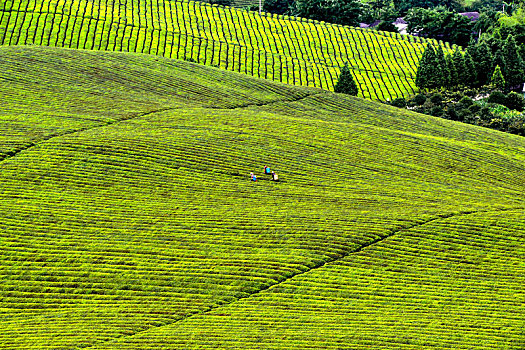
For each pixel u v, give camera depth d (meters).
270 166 73.44
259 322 42.44
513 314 43.69
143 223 56.75
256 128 85.38
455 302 45.47
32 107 85.75
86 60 109.75
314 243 53.12
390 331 41.25
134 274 48.47
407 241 54.16
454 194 69.81
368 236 54.50
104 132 77.50
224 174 70.19
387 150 83.44
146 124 83.00
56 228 54.75
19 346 38.84
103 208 59.47
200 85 109.06
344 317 43.25
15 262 49.47
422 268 50.28
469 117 113.25
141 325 41.91
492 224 57.66
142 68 111.81
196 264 49.84
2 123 78.19
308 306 44.78
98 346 38.84
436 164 80.88
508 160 86.06
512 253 52.56
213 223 56.94
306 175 72.44
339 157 79.00
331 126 90.50
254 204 62.47
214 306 44.75
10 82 93.69
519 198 70.62
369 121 102.31
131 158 70.44
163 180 67.00
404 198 66.75
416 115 109.06
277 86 116.31
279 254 51.50
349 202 64.06
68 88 95.75
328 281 47.97
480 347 39.31
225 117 89.75
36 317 43.22
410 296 46.25
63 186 63.16
